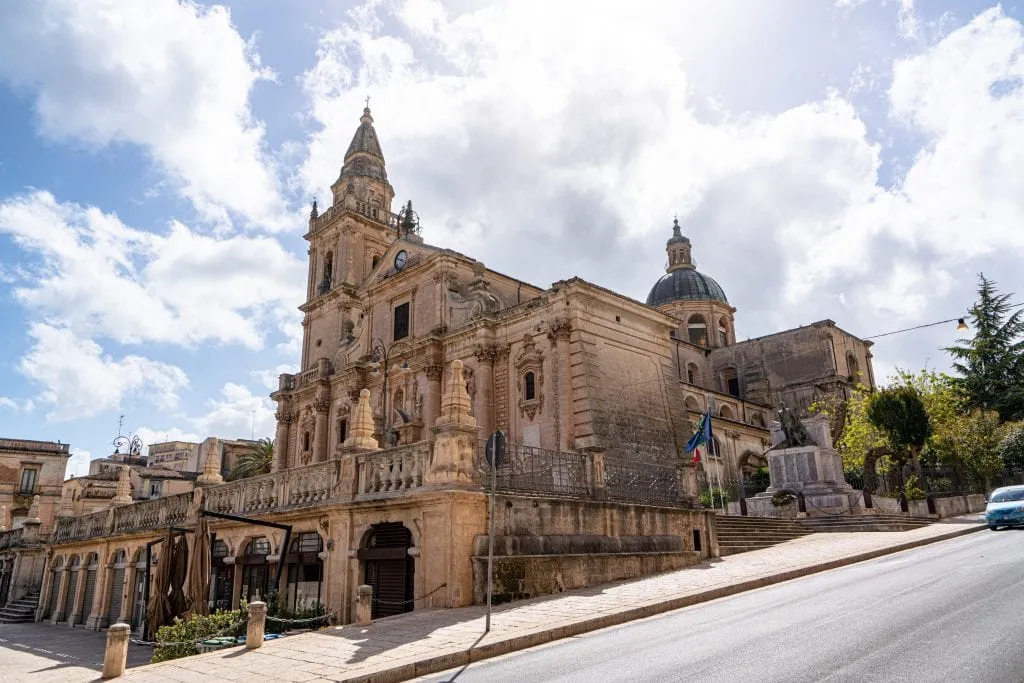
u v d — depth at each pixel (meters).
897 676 7.84
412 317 42.19
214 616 18.34
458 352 38.25
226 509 25.52
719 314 65.19
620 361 34.81
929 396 43.06
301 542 22.23
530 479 20.23
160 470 67.69
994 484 40.31
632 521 21.58
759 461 47.72
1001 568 15.46
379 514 18.95
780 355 57.59
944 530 27.23
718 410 51.16
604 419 32.31
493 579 16.83
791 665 8.73
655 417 35.44
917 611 11.46
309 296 54.78
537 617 14.33
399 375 41.84
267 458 57.69
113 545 32.22
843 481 36.00
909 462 42.06
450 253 40.38
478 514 17.34
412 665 10.84
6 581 44.41
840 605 12.98
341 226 52.81
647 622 13.77
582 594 17.44
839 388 53.91
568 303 33.44
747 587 17.64
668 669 9.16
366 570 19.64
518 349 35.56
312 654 12.36
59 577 37.34
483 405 35.56
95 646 26.02
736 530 28.20
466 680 9.91
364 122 59.00
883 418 38.94
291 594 22.22
